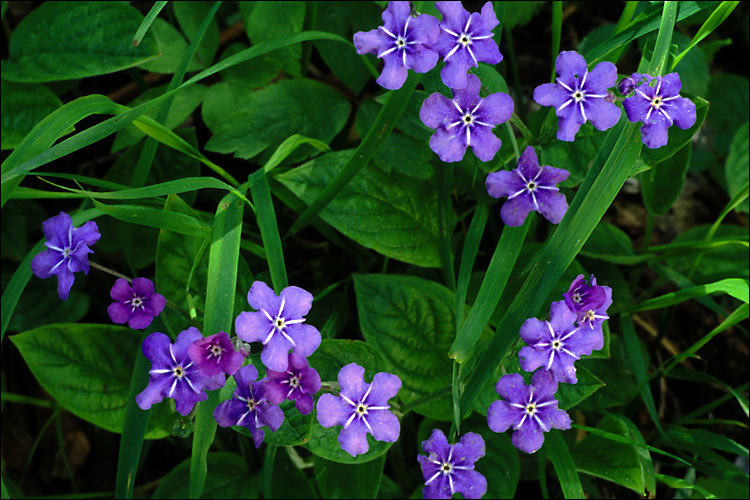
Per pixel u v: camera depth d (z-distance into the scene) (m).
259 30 0.36
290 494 0.36
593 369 0.36
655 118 0.30
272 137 0.35
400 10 0.30
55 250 0.30
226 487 0.36
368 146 0.33
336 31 0.36
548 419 0.30
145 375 0.32
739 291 0.33
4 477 0.36
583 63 0.30
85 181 0.32
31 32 0.35
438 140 0.30
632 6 0.33
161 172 0.36
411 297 0.34
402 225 0.35
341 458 0.33
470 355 0.33
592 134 0.33
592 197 0.31
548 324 0.30
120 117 0.31
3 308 0.32
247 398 0.30
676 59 0.33
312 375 0.30
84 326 0.34
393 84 0.30
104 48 0.35
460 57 0.30
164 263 0.33
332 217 0.34
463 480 0.30
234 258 0.31
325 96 0.35
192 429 0.31
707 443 0.35
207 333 0.31
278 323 0.30
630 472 0.34
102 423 0.34
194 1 0.37
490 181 0.31
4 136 0.36
